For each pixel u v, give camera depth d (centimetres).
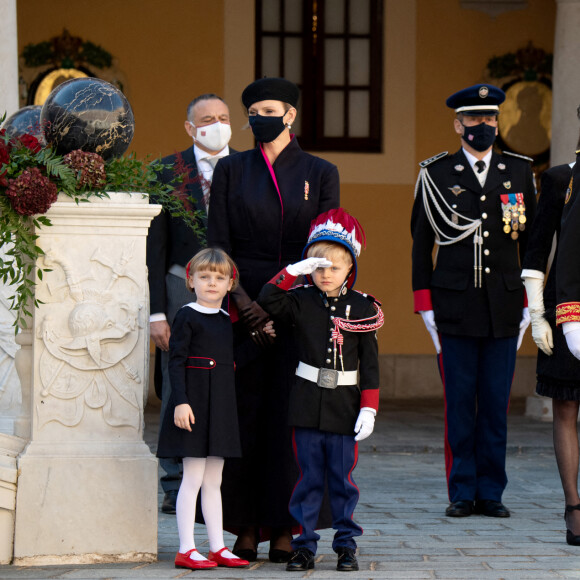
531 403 3616
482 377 1991
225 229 1549
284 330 1497
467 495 1922
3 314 2108
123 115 1520
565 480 1639
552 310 1681
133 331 1494
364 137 4359
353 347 1451
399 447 2872
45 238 1478
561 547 1574
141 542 1464
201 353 1431
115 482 1462
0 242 1459
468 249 2006
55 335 1477
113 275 1491
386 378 4306
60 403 1475
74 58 4134
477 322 1981
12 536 1444
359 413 1441
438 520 1853
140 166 1527
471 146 2025
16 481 1443
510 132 4381
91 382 1483
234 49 4228
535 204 2048
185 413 1399
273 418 1488
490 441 1961
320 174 1551
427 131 4344
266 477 1478
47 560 1443
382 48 4341
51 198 1426
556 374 1653
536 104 4384
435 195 2038
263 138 1526
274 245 1528
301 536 1416
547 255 1728
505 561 1453
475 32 4359
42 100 4109
